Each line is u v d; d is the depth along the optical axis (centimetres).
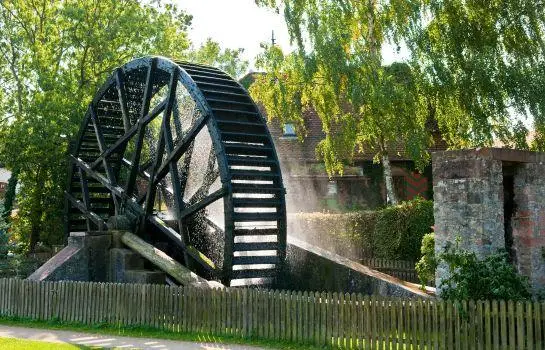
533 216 1202
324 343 982
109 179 1780
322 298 991
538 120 2125
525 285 1109
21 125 2311
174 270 1384
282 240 1435
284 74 2489
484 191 1101
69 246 1552
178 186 1477
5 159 2336
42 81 2452
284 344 1002
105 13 2716
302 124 2608
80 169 1958
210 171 1603
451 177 1151
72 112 2395
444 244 1155
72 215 2173
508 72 2150
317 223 2281
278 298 1030
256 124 1512
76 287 1238
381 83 2228
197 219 1636
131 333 1120
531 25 2198
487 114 2206
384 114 2302
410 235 2084
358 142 2516
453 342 895
